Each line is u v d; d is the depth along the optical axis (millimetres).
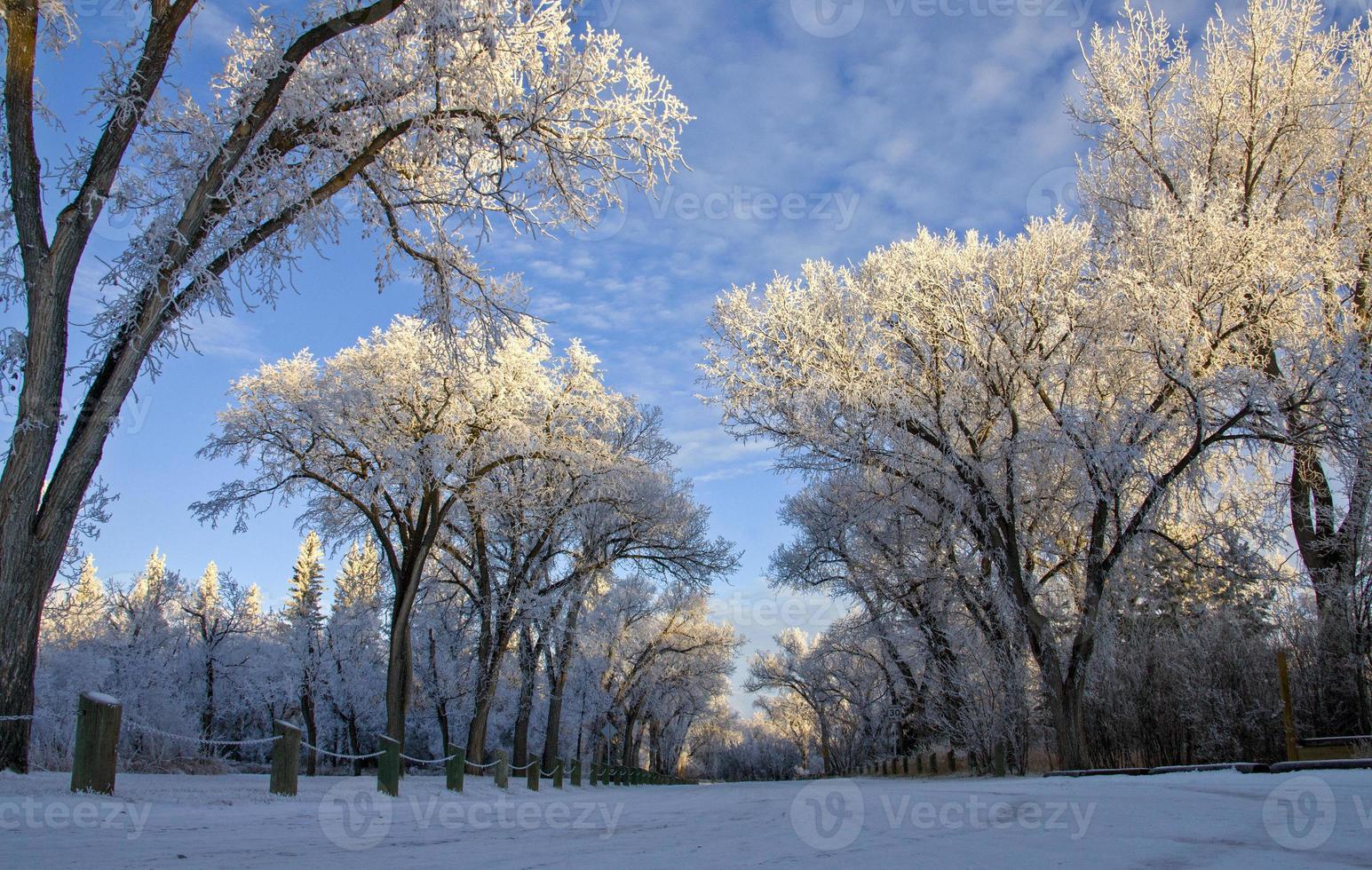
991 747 22734
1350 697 16562
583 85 12742
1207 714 18000
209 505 21578
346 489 23156
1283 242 18953
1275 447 18797
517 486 25438
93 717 7438
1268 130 23312
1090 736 21250
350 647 39000
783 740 100375
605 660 40312
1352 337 18219
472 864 4184
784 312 22562
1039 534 23078
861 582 28094
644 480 27984
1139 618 21938
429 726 39875
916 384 22141
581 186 13250
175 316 9859
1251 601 20469
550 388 25234
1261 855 3588
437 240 13766
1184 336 18547
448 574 28031
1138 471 18734
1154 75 24328
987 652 23125
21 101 9219
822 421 22078
